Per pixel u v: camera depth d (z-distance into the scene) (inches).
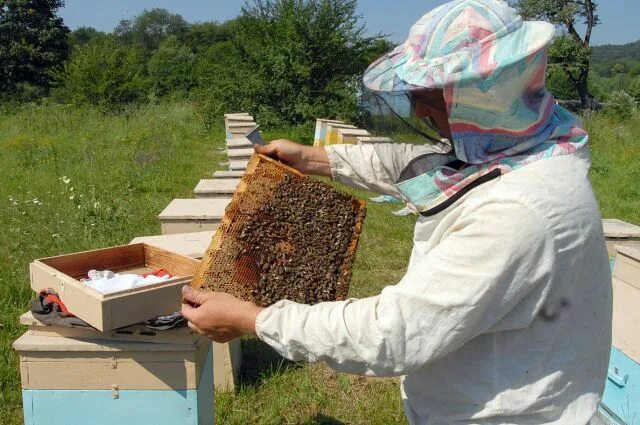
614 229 174.1
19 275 195.9
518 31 54.1
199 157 531.2
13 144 493.4
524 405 57.4
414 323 55.2
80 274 106.8
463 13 55.4
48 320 93.7
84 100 930.7
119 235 254.2
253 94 775.7
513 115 55.0
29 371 95.0
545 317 56.8
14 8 1547.7
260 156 80.4
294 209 76.7
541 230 53.0
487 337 58.4
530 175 54.9
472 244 54.2
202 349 101.0
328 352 57.6
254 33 806.5
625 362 128.3
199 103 893.8
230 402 139.9
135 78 980.6
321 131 484.7
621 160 515.2
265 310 61.6
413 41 58.3
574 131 58.6
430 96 57.9
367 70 63.2
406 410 67.0
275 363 159.5
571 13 1086.4
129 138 563.8
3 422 129.0
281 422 135.4
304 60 770.8
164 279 99.0
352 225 78.0
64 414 96.6
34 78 1598.2
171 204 177.0
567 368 58.3
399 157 69.1
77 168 401.4
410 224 311.4
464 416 60.2
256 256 74.7
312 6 778.2
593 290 58.0
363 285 222.1
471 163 56.9
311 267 74.6
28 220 263.9
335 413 139.3
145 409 96.1
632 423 125.3
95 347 93.3
